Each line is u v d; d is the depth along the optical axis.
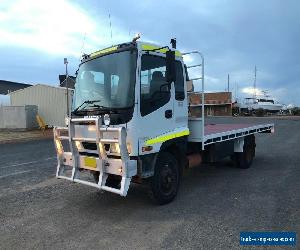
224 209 6.00
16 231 5.21
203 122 7.21
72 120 6.13
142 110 5.79
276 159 11.45
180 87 6.83
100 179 5.73
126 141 5.60
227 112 41.97
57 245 4.67
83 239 4.86
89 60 6.51
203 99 7.20
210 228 5.12
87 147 6.15
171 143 6.44
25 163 11.64
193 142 7.45
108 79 6.07
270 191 7.14
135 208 6.20
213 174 9.02
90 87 6.34
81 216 5.84
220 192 7.17
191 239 4.74
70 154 6.36
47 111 26.39
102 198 6.89
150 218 5.64
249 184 7.83
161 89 6.25
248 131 9.71
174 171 6.59
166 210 6.04
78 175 6.30
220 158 8.58
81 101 6.46
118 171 5.51
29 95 26.98
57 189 7.71
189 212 5.89
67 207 6.37
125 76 5.83
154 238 4.81
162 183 6.29
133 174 5.48
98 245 4.64
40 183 8.37
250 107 51.50
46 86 26.23
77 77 6.68
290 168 9.74
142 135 5.78
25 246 4.66
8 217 5.86
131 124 5.62
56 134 6.57
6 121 24.61
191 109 7.36
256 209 5.94
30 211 6.17
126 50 5.93
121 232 5.08
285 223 5.24
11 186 8.12
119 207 6.28
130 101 5.68
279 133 21.73
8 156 13.56
